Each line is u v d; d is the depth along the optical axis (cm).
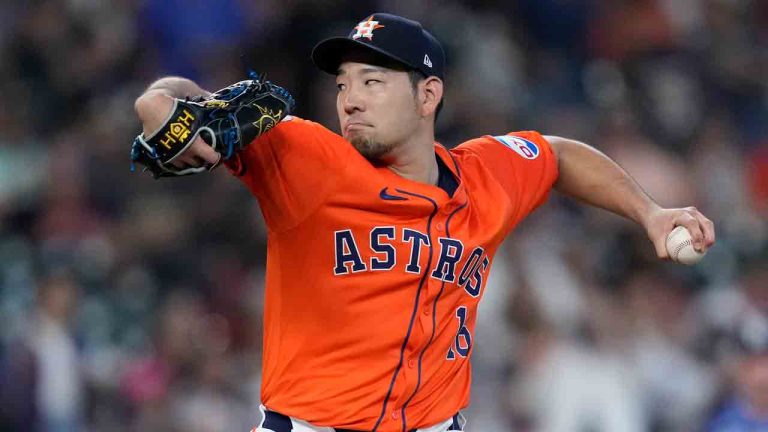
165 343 3175
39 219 3650
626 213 1599
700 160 4478
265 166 1359
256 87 1323
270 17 4350
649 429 3156
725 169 4491
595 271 3484
